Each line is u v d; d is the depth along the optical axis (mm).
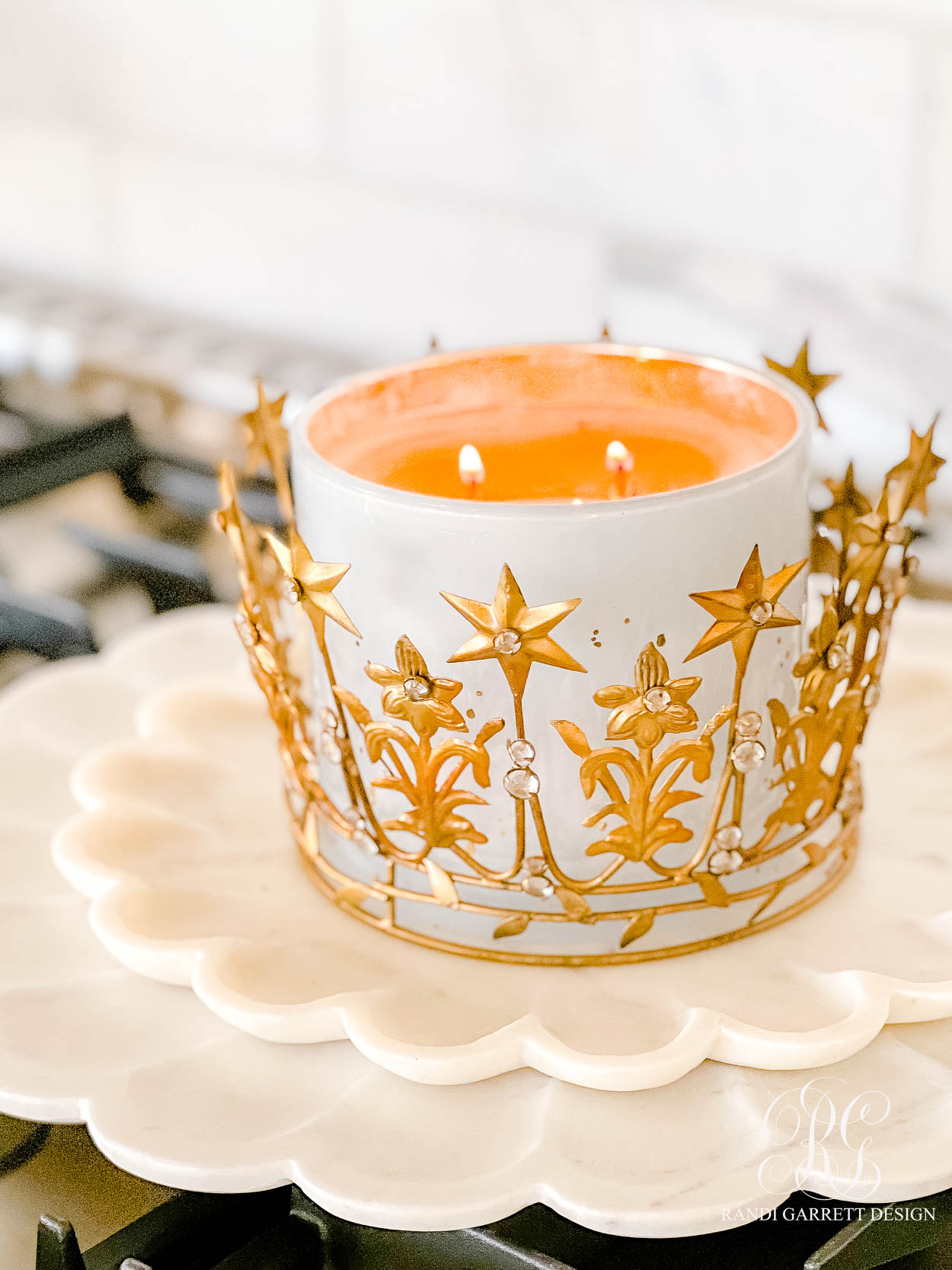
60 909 579
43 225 1382
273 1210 509
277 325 1270
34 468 923
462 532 510
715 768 539
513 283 1124
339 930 558
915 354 968
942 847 584
